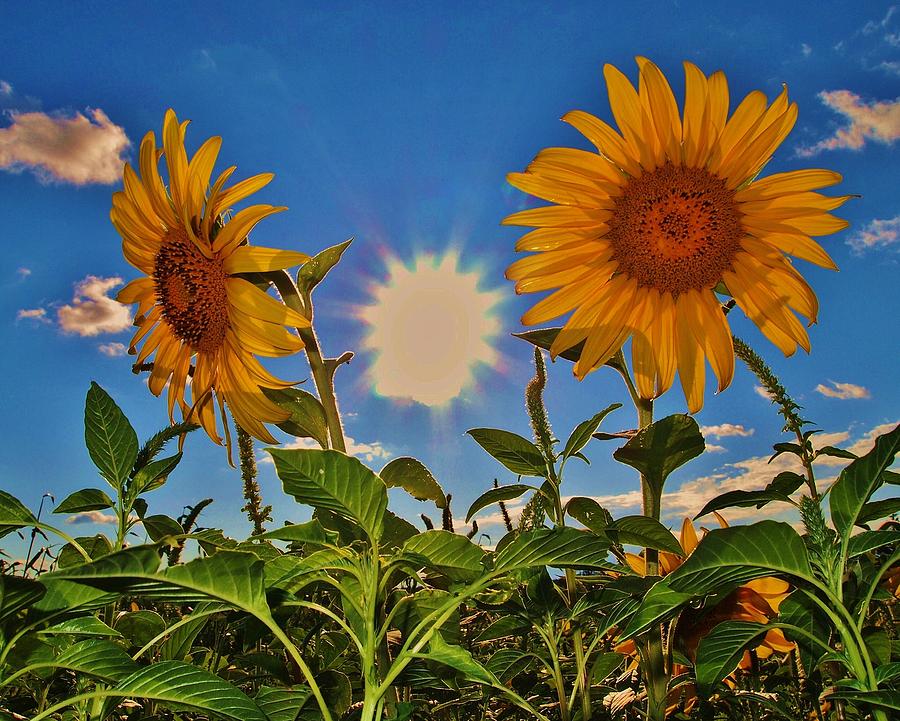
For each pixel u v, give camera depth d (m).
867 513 0.30
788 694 0.41
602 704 0.39
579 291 0.50
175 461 0.35
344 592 0.28
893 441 0.27
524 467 0.40
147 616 0.35
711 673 0.30
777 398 0.40
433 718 0.44
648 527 0.36
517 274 0.50
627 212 0.49
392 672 0.25
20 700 0.36
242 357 0.46
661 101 0.47
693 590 0.28
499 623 0.38
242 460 0.57
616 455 0.40
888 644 0.34
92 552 0.34
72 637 0.28
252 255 0.43
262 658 0.39
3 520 0.28
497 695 0.37
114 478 0.34
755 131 0.47
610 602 0.35
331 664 0.41
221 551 0.24
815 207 0.47
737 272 0.49
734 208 0.48
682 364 0.49
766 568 0.27
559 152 0.48
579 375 0.48
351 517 0.29
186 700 0.24
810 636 0.28
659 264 0.49
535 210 0.49
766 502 0.36
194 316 0.47
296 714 0.29
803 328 0.48
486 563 0.33
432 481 0.45
